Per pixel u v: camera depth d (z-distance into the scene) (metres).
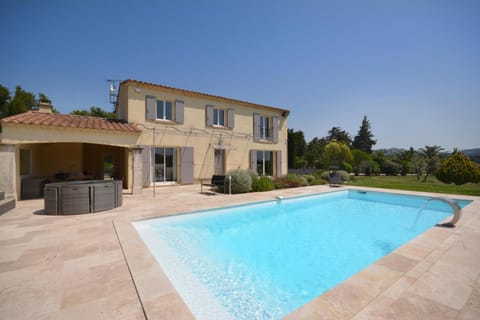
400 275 3.05
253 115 18.05
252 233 6.49
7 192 8.05
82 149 14.43
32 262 3.42
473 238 4.71
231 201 9.00
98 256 3.66
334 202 11.28
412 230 6.96
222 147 16.06
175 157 14.49
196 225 6.88
